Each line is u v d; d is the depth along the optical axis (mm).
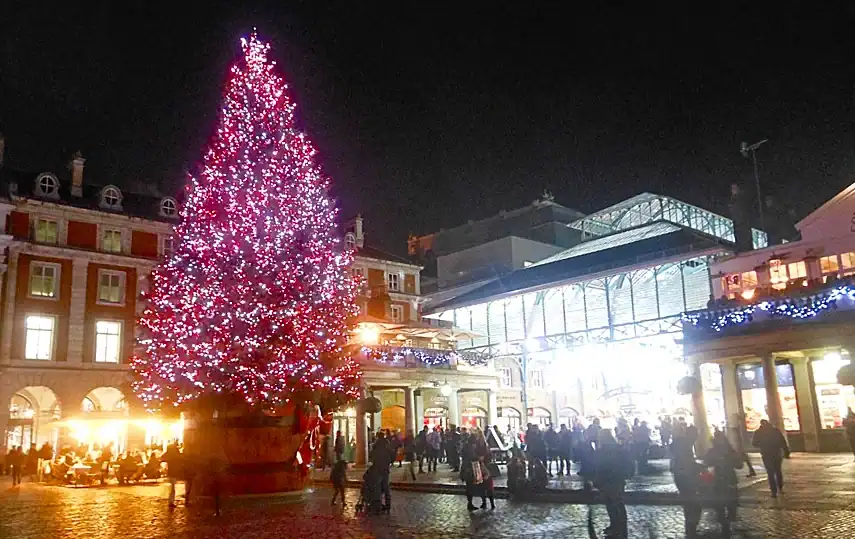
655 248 43969
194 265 23516
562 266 49969
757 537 12297
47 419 41969
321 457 34781
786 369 30812
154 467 31672
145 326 24578
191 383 22406
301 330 23000
